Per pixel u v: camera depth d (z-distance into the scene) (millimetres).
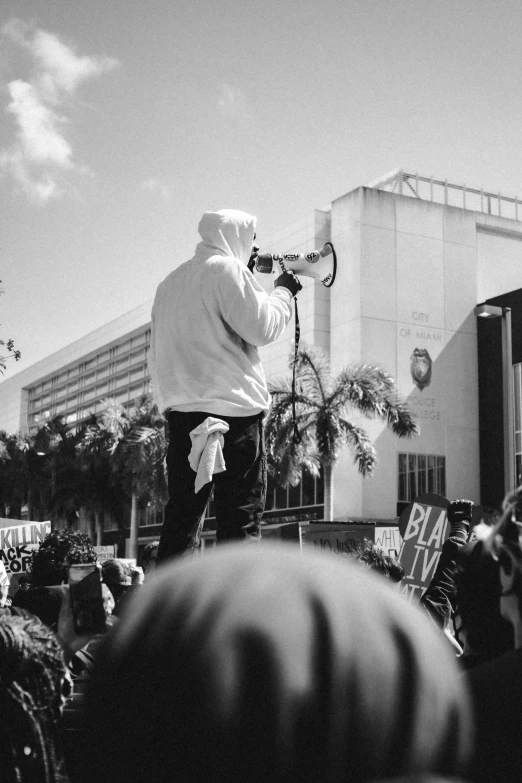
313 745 687
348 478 52938
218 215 4176
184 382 4000
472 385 57906
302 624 712
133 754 702
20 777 2066
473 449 56875
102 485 55281
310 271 4293
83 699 752
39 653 2164
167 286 4176
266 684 690
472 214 60250
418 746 710
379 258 57156
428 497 6082
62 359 100438
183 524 3996
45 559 4156
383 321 56469
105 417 52938
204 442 3852
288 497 56344
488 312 41531
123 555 75188
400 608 760
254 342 4016
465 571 2180
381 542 7629
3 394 116250
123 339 89688
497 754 1495
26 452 59000
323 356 37594
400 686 715
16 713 2086
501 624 2121
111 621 2855
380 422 53844
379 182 63125
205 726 689
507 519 1928
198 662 701
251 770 684
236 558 772
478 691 1574
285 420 36656
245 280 4020
